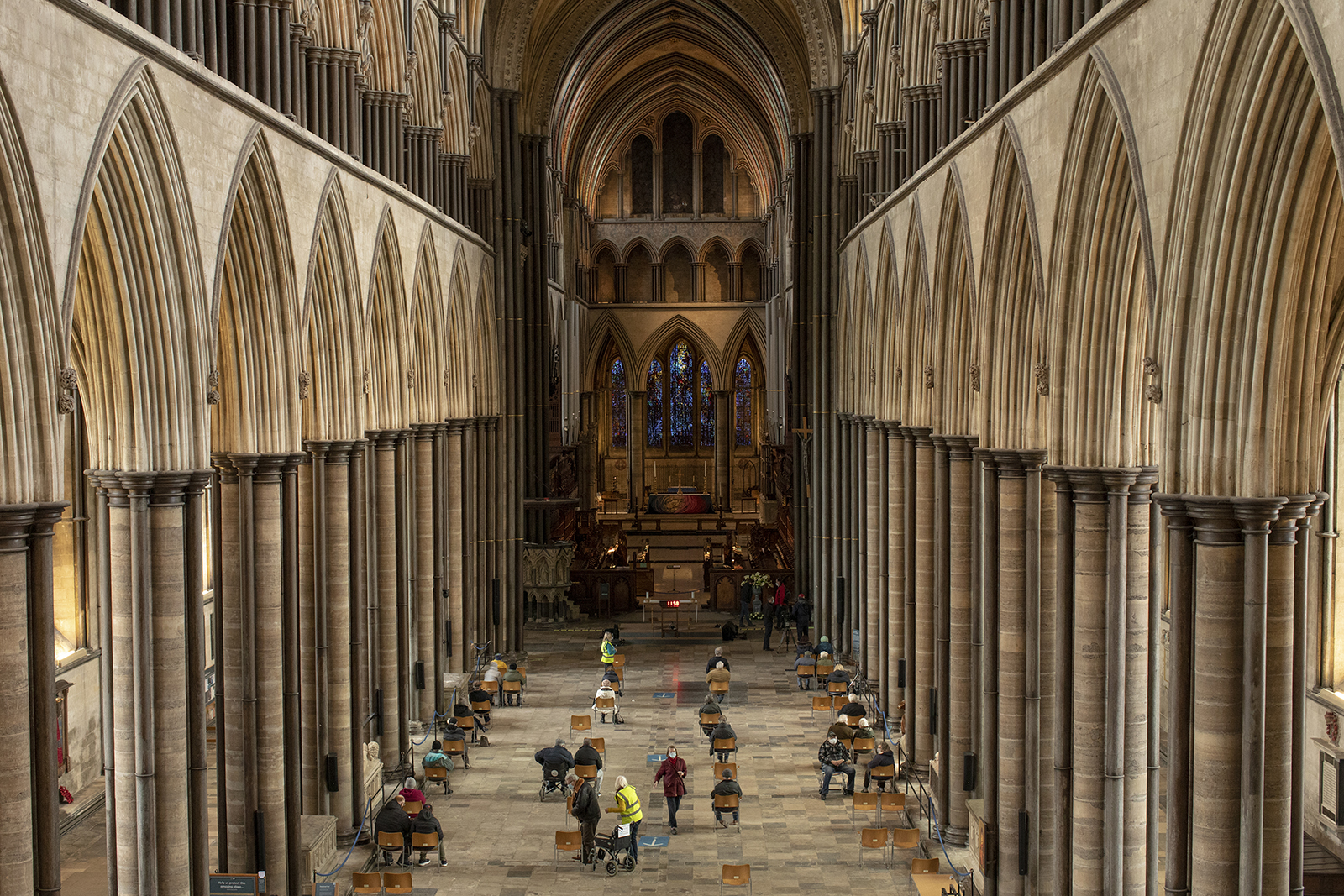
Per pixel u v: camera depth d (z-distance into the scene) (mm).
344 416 22797
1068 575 16375
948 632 23094
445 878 20953
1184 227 11844
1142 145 13016
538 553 46406
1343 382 20000
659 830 23484
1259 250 11297
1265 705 11836
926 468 25906
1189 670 12406
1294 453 11672
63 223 12469
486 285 37969
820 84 39500
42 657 12406
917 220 25469
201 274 15930
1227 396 11711
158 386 15281
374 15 25531
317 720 22094
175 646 15531
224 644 18547
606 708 30953
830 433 40531
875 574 33031
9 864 12031
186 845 15836
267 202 18375
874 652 33062
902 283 27500
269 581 18766
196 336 15766
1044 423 18672
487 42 38281
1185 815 12516
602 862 21781
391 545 26594
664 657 40281
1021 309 18672
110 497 15320
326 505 22594
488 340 38344
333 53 22078
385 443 26453
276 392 18875
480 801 25188
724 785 23547
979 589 21969
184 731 15727
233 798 18531
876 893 20172
